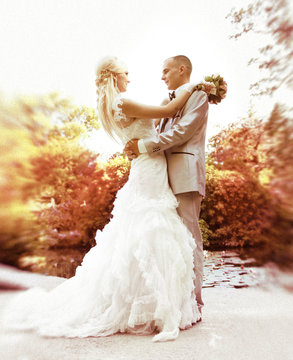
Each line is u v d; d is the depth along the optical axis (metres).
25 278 2.93
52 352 1.35
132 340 1.54
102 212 6.69
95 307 1.76
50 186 6.35
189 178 1.93
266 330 1.60
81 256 5.60
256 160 4.96
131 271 1.72
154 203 1.85
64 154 6.57
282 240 4.11
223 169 6.04
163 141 1.93
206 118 2.10
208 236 6.51
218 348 1.39
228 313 1.98
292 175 4.07
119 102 1.98
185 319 1.69
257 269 3.74
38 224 6.01
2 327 1.60
